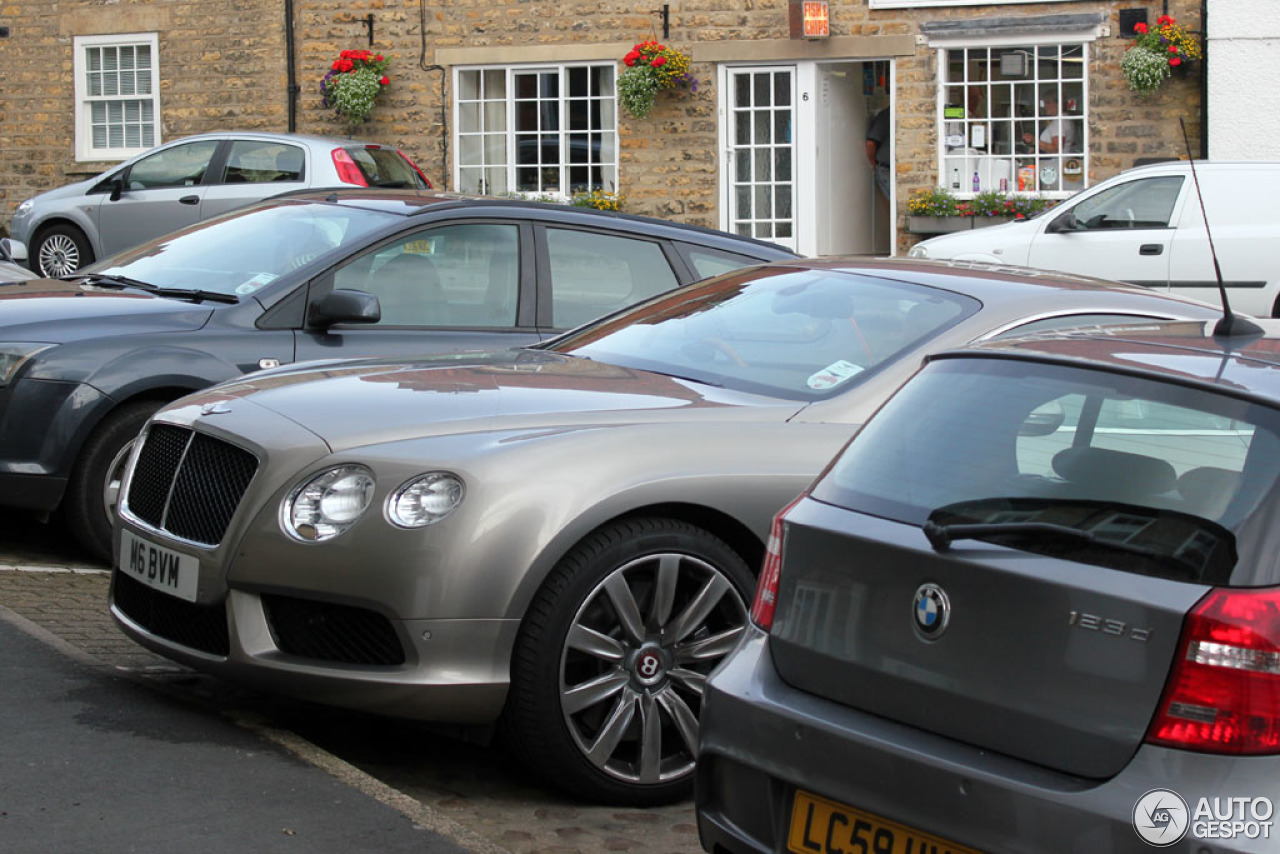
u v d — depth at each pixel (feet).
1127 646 9.97
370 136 70.49
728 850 11.89
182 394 24.07
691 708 16.49
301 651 15.69
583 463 15.65
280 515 15.64
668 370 18.78
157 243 27.73
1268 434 10.37
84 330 23.67
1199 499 10.32
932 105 63.36
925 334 18.07
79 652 18.98
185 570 16.34
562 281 25.72
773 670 11.93
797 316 19.21
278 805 14.42
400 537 15.07
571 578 15.48
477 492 15.19
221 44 72.23
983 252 55.16
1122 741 9.90
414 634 14.99
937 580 10.90
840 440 16.87
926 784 10.58
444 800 16.31
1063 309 18.45
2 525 27.96
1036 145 62.54
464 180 69.67
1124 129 61.46
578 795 16.10
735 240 27.22
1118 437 10.98
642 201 67.36
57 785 14.56
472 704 15.16
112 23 74.02
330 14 70.33
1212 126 60.34
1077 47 61.77
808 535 11.91
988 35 62.23
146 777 14.89
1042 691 10.28
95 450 23.53
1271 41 59.52
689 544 16.10
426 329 24.68
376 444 15.79
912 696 10.93
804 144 65.41
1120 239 53.31
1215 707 9.63
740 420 16.79
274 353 23.91
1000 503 11.16
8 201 76.48
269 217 26.76
